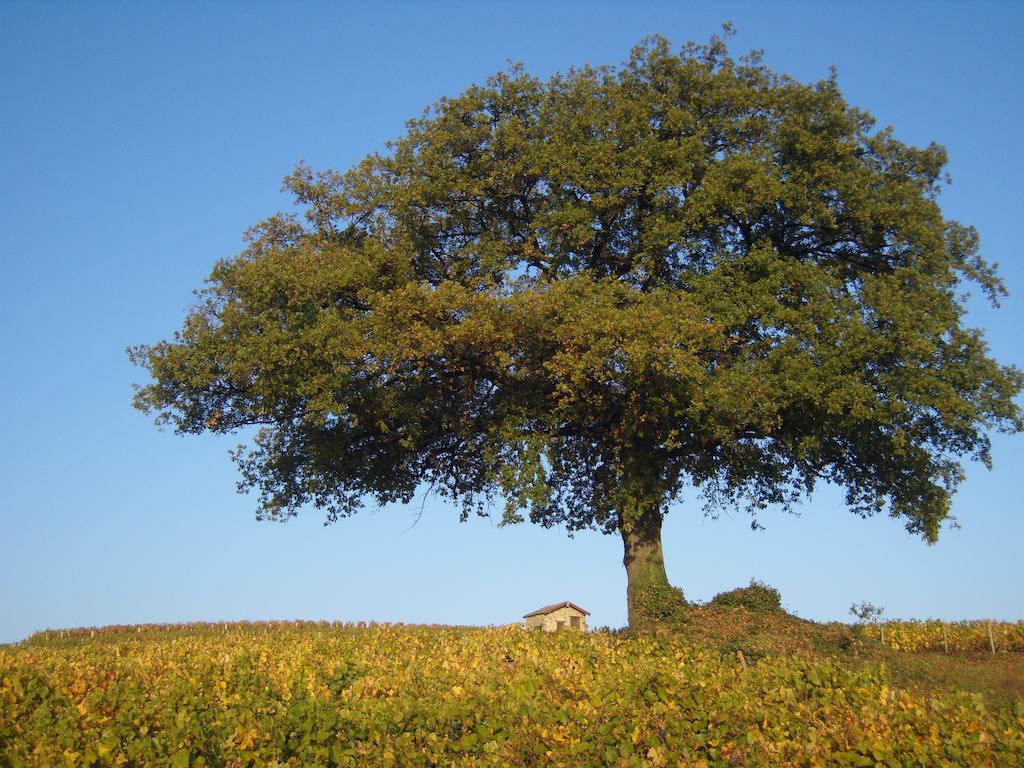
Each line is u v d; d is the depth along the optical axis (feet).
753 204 76.84
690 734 32.73
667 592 76.18
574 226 77.36
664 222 76.18
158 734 32.32
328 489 82.48
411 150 82.48
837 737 30.55
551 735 33.17
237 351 69.36
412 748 33.35
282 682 39.91
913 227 76.74
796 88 81.82
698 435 75.20
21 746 30.12
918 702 34.32
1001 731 30.91
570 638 56.03
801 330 72.08
